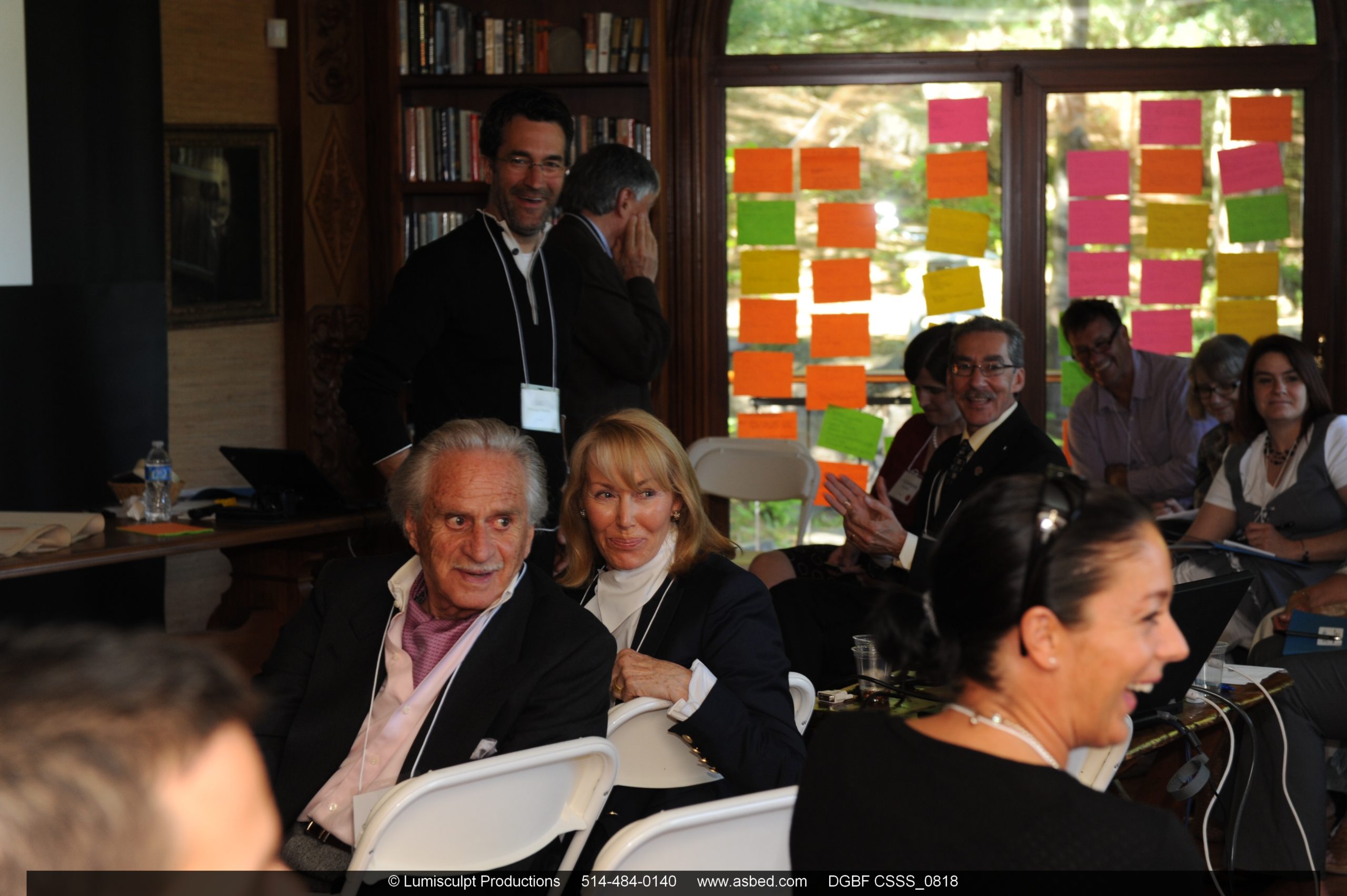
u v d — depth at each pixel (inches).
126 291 170.9
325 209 203.9
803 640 139.5
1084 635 46.1
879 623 51.2
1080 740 47.8
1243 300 214.7
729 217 219.9
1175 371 201.9
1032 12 213.5
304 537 169.8
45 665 22.8
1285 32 210.2
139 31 172.7
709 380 220.8
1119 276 215.9
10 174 157.9
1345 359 211.2
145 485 153.5
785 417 222.5
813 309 219.9
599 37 198.5
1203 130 213.0
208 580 203.2
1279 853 113.5
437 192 198.2
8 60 156.9
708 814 60.6
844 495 132.4
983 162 215.5
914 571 129.2
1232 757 100.9
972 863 44.1
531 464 88.1
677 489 96.7
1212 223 214.2
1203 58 211.0
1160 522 172.7
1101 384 204.4
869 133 217.0
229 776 23.5
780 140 217.8
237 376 202.2
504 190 133.2
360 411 127.5
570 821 71.8
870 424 220.2
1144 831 43.6
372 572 90.7
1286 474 149.2
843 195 218.4
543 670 82.2
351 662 86.8
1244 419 154.5
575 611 86.0
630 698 85.9
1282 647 129.3
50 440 161.9
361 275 206.7
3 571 124.0
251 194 201.3
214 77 195.3
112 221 170.4
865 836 47.0
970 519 48.8
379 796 76.7
